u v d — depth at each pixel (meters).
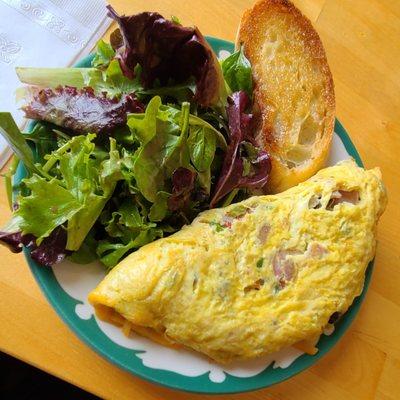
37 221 0.28
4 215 0.34
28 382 0.42
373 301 0.37
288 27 0.38
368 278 0.33
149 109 0.28
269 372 0.30
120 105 0.31
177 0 0.41
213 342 0.28
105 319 0.29
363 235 0.31
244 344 0.28
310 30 0.37
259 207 0.31
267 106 0.35
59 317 0.30
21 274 0.33
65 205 0.28
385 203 0.33
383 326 0.36
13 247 0.28
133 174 0.29
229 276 0.29
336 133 0.36
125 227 0.30
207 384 0.29
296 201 0.31
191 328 0.28
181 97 0.34
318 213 0.31
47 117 0.30
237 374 0.29
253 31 0.37
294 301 0.29
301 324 0.28
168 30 0.31
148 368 0.28
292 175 0.34
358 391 0.35
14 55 0.37
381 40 0.44
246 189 0.33
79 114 0.30
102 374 0.32
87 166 0.29
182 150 0.30
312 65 0.37
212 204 0.32
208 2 0.41
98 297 0.28
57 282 0.29
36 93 0.32
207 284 0.28
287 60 0.37
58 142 0.31
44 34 0.38
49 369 0.31
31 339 0.31
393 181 0.40
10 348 0.31
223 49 0.37
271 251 0.30
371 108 0.42
